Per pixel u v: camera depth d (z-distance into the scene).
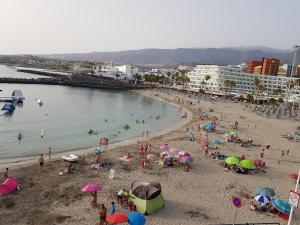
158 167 44.72
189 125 88.75
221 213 31.62
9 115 89.44
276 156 58.62
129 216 25.67
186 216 30.33
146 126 86.00
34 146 57.25
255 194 37.56
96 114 104.31
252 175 44.94
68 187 35.22
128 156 47.41
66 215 28.64
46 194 32.84
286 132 87.31
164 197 34.41
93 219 28.25
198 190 37.44
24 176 38.06
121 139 67.00
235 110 136.00
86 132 73.38
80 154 50.53
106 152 51.84
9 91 153.00
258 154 58.78
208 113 119.44
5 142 58.94
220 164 48.75
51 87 197.75
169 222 28.86
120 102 148.12
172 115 112.75
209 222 29.44
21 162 45.19
